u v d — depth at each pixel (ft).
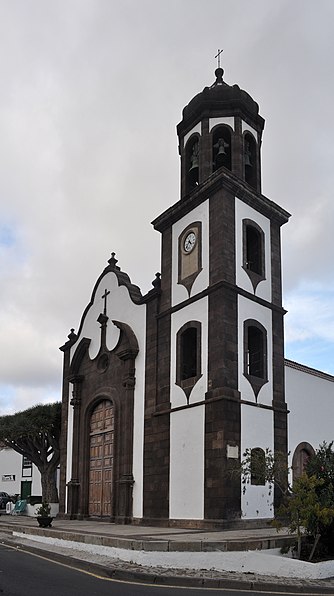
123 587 39.09
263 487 68.64
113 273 94.12
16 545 61.72
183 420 72.79
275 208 82.84
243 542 49.98
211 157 81.82
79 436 94.12
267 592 40.78
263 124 87.51
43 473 112.68
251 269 80.89
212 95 83.56
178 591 38.83
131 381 83.20
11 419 113.09
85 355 97.35
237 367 71.26
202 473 68.13
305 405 86.17
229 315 72.13
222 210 75.77
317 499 51.80
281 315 80.53
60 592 35.86
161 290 82.79
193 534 57.26
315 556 52.13
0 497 152.97
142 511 76.59
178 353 76.69
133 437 81.25
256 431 71.15
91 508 88.63
